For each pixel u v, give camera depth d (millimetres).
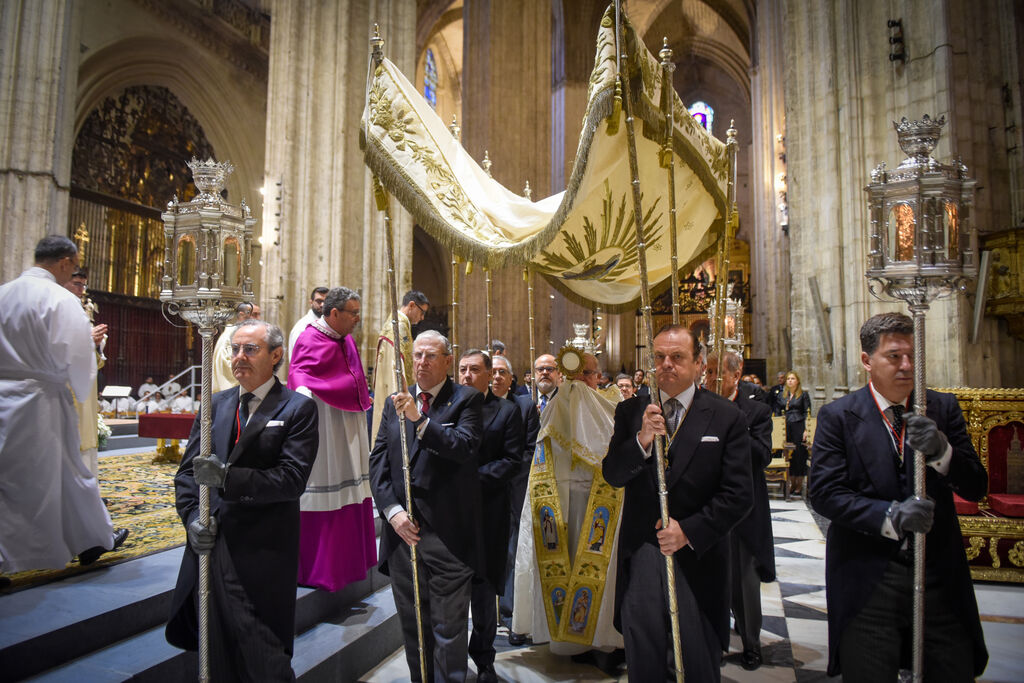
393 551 3070
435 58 26312
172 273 2590
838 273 8023
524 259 3094
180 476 2598
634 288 4840
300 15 9656
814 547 6242
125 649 2791
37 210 9703
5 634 2549
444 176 3613
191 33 18188
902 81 7621
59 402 3326
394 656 3768
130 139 17703
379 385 5336
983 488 2277
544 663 3680
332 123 9594
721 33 28812
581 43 22516
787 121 8797
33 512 3131
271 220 9406
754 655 3539
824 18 8234
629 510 2654
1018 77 7172
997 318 6902
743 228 31625
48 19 9961
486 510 3361
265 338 2617
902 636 2297
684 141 3125
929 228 2293
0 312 3186
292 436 2564
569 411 3848
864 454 2348
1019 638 3830
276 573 2463
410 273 9859
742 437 2531
